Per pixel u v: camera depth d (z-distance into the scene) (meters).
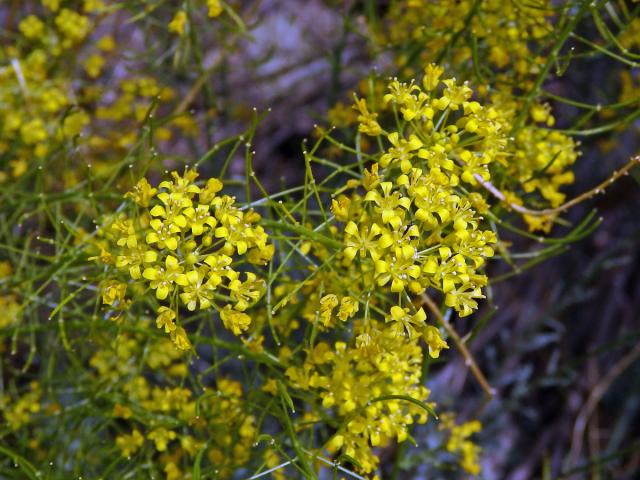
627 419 0.47
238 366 0.40
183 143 0.48
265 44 0.53
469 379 0.47
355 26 0.38
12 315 0.34
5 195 0.34
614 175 0.28
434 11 0.31
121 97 0.40
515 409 0.46
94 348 0.36
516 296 0.48
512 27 0.30
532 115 0.30
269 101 0.52
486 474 0.46
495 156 0.25
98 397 0.32
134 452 0.32
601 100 0.41
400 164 0.24
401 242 0.23
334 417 0.30
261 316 0.29
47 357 0.35
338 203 0.24
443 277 0.23
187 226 0.23
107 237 0.29
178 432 0.34
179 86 0.46
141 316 0.31
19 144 0.37
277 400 0.28
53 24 0.39
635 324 0.50
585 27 0.40
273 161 0.52
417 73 0.33
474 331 0.29
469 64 0.32
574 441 0.45
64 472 0.32
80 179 0.38
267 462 0.28
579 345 0.50
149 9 0.35
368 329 0.24
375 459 0.26
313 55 0.48
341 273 0.27
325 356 0.26
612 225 0.50
